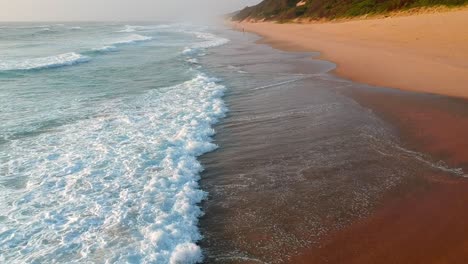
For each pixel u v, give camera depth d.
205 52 26.27
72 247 4.37
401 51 19.27
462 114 9.01
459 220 4.77
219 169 6.62
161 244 4.39
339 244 4.41
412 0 36.53
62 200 5.40
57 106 10.62
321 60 19.97
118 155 7.00
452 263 3.99
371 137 7.77
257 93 12.23
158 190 5.67
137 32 60.16
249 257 4.26
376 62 17.11
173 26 98.44
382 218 4.91
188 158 6.93
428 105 9.90
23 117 9.51
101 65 19.09
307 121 9.04
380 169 6.31
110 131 8.41
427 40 21.09
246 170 6.55
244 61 20.75
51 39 39.34
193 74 16.03
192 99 11.33
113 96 11.87
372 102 10.47
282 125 8.87
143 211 5.10
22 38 40.19
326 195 5.56
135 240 4.47
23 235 4.61
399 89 11.85
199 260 4.21
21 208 5.20
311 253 4.29
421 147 7.16
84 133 8.27
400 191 5.58
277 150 7.37
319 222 4.89
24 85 13.70
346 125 8.59
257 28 63.97
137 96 11.82
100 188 5.73
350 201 5.37
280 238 4.59
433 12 32.03
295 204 5.36
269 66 18.47
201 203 5.48
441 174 6.05
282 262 4.15
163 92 12.36
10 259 4.18
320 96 11.43
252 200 5.53
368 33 29.94
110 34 51.62
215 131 8.63
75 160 6.77
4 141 7.78
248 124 9.07
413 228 4.66
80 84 13.92
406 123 8.55
